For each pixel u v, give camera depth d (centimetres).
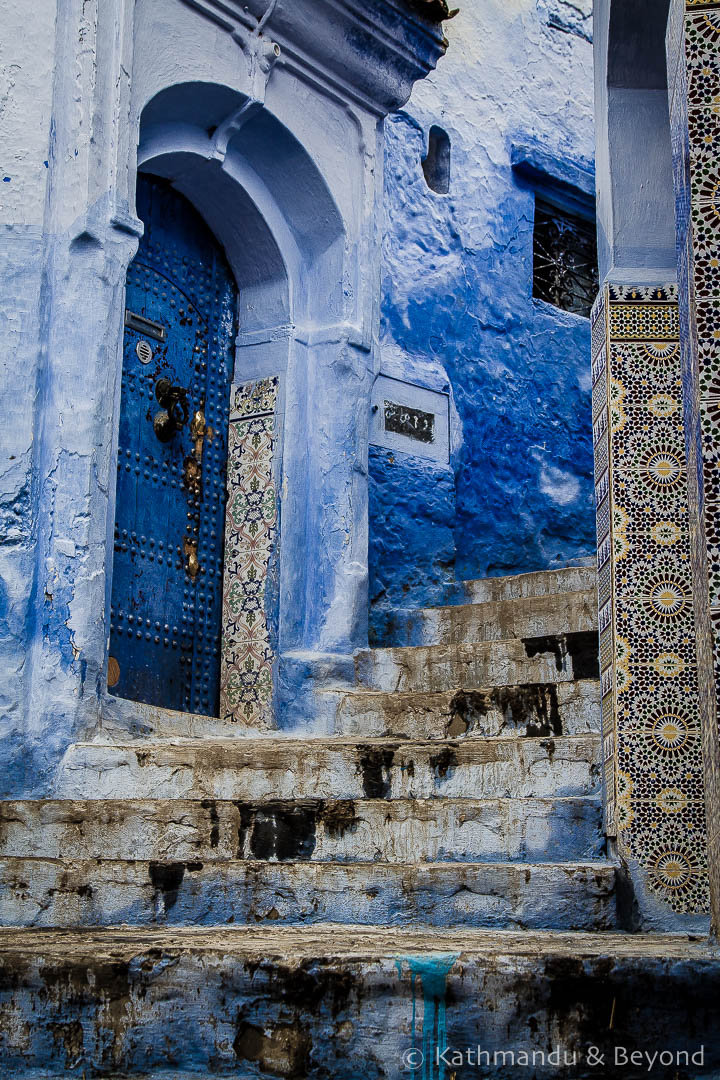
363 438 726
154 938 374
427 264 857
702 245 360
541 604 679
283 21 689
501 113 930
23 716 551
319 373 726
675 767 438
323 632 696
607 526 462
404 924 421
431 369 838
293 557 701
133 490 667
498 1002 317
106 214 589
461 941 363
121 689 646
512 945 348
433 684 657
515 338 903
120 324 591
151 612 669
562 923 418
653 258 479
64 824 473
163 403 688
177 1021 326
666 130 486
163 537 681
